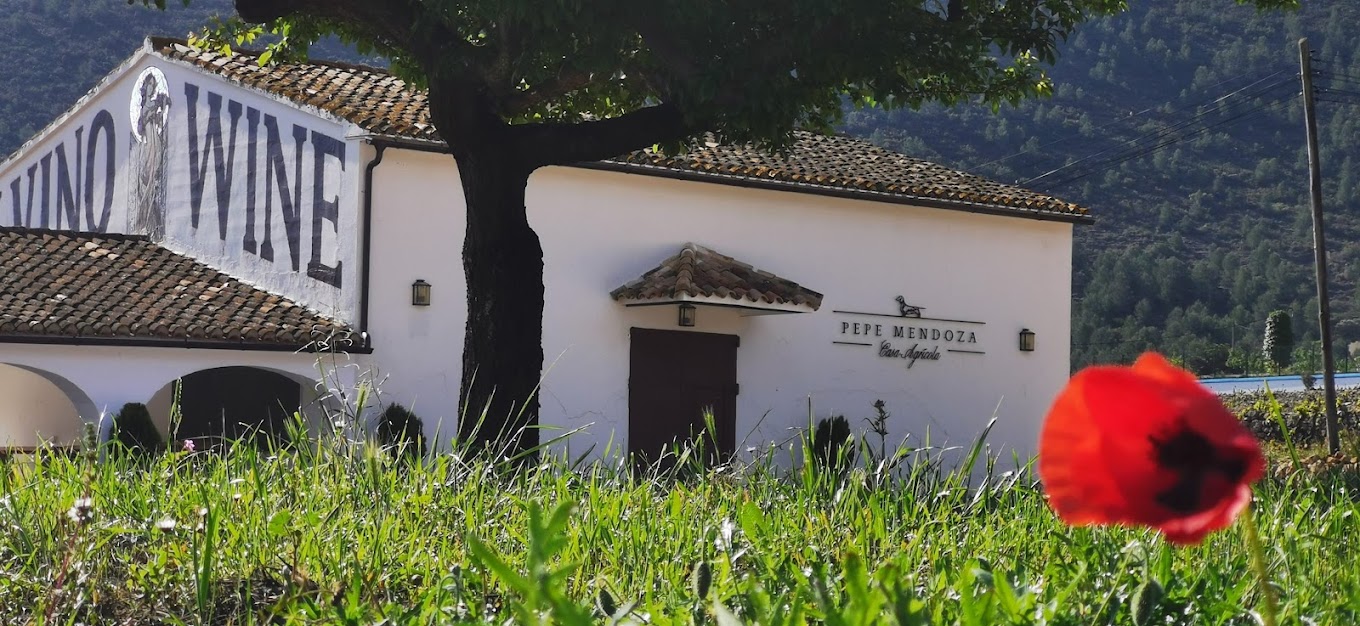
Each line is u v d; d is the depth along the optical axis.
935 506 4.50
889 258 18.66
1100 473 1.36
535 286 10.12
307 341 15.20
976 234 19.38
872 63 9.91
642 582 3.41
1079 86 113.00
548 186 16.55
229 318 15.55
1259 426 24.30
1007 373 19.42
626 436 16.70
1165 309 79.69
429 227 15.91
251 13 9.84
